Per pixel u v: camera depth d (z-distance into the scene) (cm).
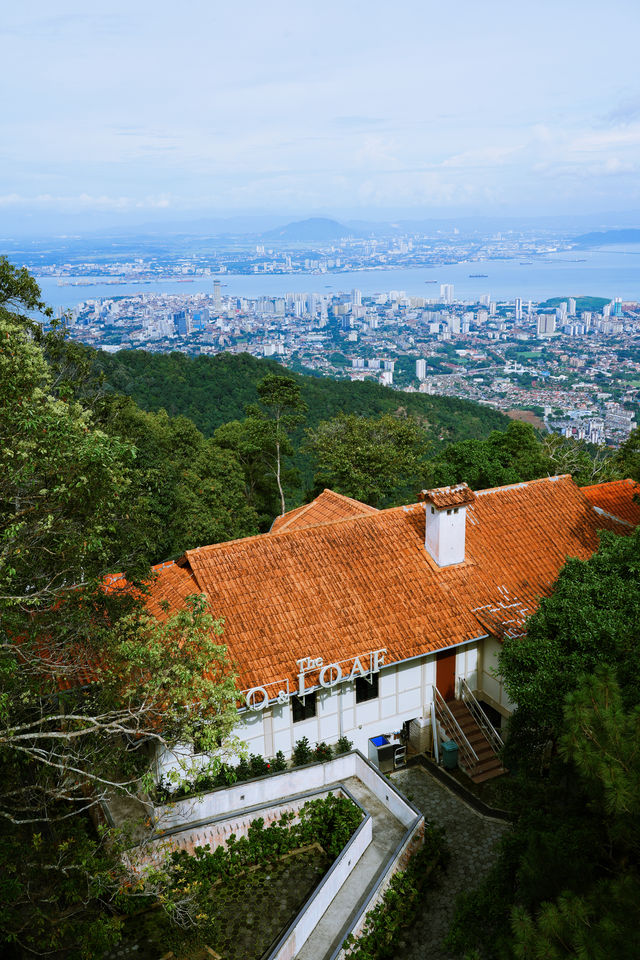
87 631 1656
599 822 1403
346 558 2539
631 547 1920
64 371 2408
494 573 2625
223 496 4581
